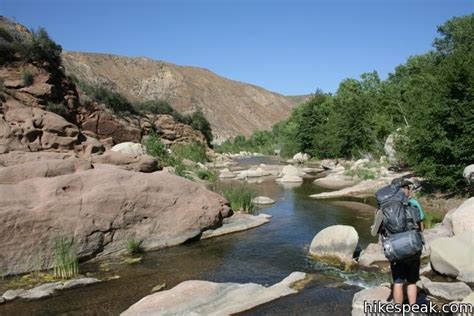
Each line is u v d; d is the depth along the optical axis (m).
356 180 24.77
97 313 6.75
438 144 15.25
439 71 16.88
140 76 148.00
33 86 25.31
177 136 48.84
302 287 7.57
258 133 94.38
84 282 8.09
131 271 8.94
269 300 6.85
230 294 7.03
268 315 6.31
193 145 44.34
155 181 11.66
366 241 10.98
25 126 18.77
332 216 14.59
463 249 7.66
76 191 10.30
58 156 13.66
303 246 10.71
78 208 9.84
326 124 47.78
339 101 51.62
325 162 41.31
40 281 8.23
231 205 15.06
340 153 41.88
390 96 41.88
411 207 5.43
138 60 156.00
